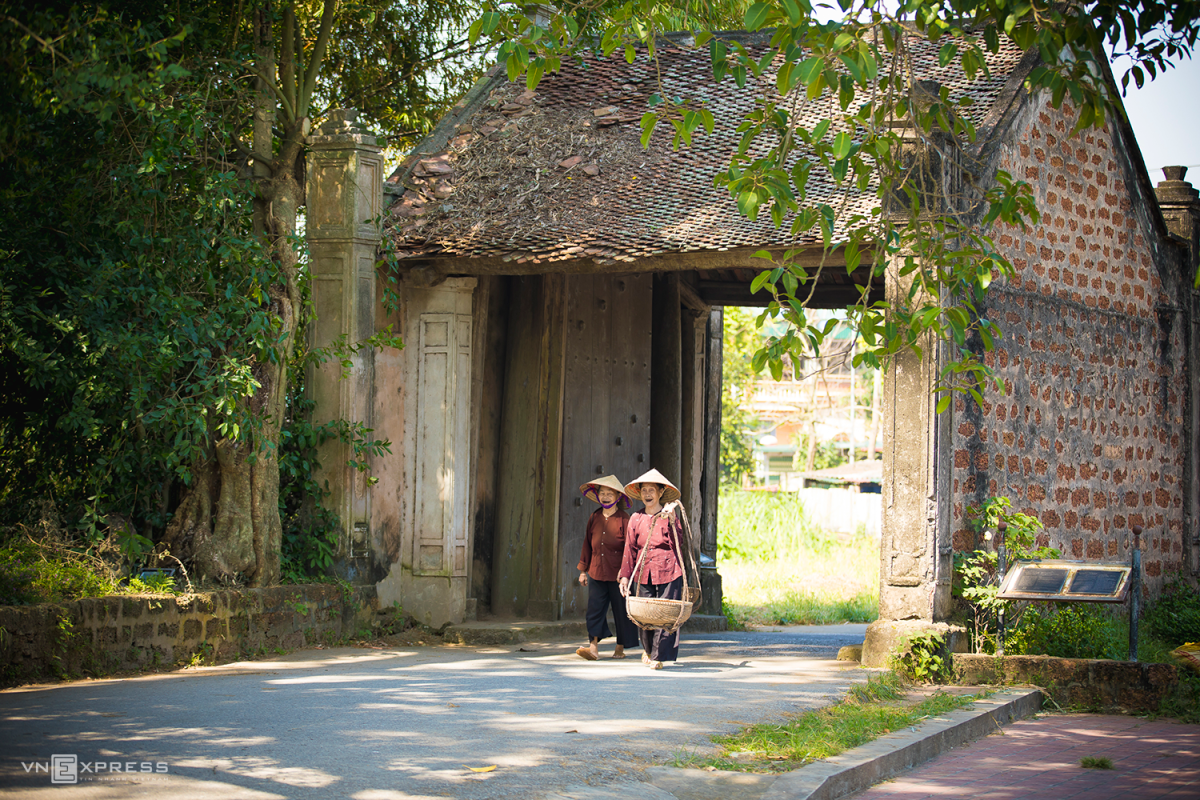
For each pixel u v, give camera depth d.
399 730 6.37
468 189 12.49
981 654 9.41
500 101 13.93
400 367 12.05
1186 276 14.40
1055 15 7.07
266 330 10.12
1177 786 6.31
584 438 13.56
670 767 5.76
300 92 11.70
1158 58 7.77
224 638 9.31
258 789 4.99
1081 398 12.05
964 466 10.09
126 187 9.48
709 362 16.58
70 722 6.25
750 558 24.70
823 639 13.80
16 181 9.00
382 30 15.30
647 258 10.94
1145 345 13.48
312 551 10.97
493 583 13.14
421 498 11.96
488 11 7.67
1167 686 8.67
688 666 9.86
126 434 9.66
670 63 14.21
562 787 5.29
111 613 8.22
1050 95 11.62
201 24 10.37
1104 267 12.65
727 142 12.52
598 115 13.41
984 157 10.20
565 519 13.16
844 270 13.48
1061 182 11.82
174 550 9.91
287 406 11.35
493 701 7.47
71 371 9.12
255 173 11.18
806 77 6.46
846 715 7.28
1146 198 13.61
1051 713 8.78
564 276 13.21
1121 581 9.12
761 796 5.32
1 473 10.10
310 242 11.38
